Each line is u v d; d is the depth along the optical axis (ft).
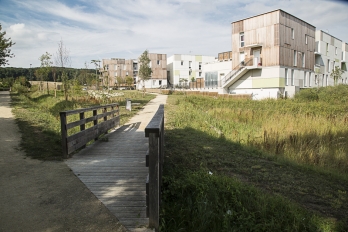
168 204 13.48
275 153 25.91
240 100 78.79
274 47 90.07
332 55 136.87
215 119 44.83
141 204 12.19
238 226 12.38
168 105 69.72
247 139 29.89
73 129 31.30
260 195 15.31
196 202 13.69
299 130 32.71
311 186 18.02
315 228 12.48
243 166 21.39
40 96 92.73
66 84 78.69
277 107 60.49
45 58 89.86
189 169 19.48
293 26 96.84
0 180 14.75
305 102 71.41
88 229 10.14
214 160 22.34
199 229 11.68
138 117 46.83
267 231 12.08
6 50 79.41
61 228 10.15
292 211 13.43
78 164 18.22
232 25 103.40
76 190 13.67
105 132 30.83
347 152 25.76
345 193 16.92
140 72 118.73
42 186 14.10
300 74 102.99
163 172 17.66
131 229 10.21
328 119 40.98
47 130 27.86
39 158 19.11
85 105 61.00
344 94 78.28
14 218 10.73
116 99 80.94
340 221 13.12
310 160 24.07
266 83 92.58
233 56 104.01
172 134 31.96
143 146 24.30
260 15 93.40
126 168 17.51
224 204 13.88
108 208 11.79
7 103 59.06
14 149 20.94
